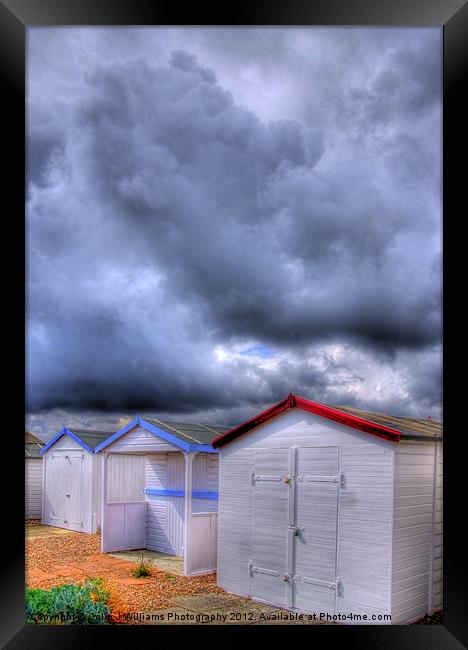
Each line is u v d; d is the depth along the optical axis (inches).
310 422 364.5
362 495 333.7
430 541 344.8
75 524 698.2
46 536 649.0
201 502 480.7
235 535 402.3
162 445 495.2
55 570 470.3
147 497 584.1
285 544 369.1
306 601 351.6
